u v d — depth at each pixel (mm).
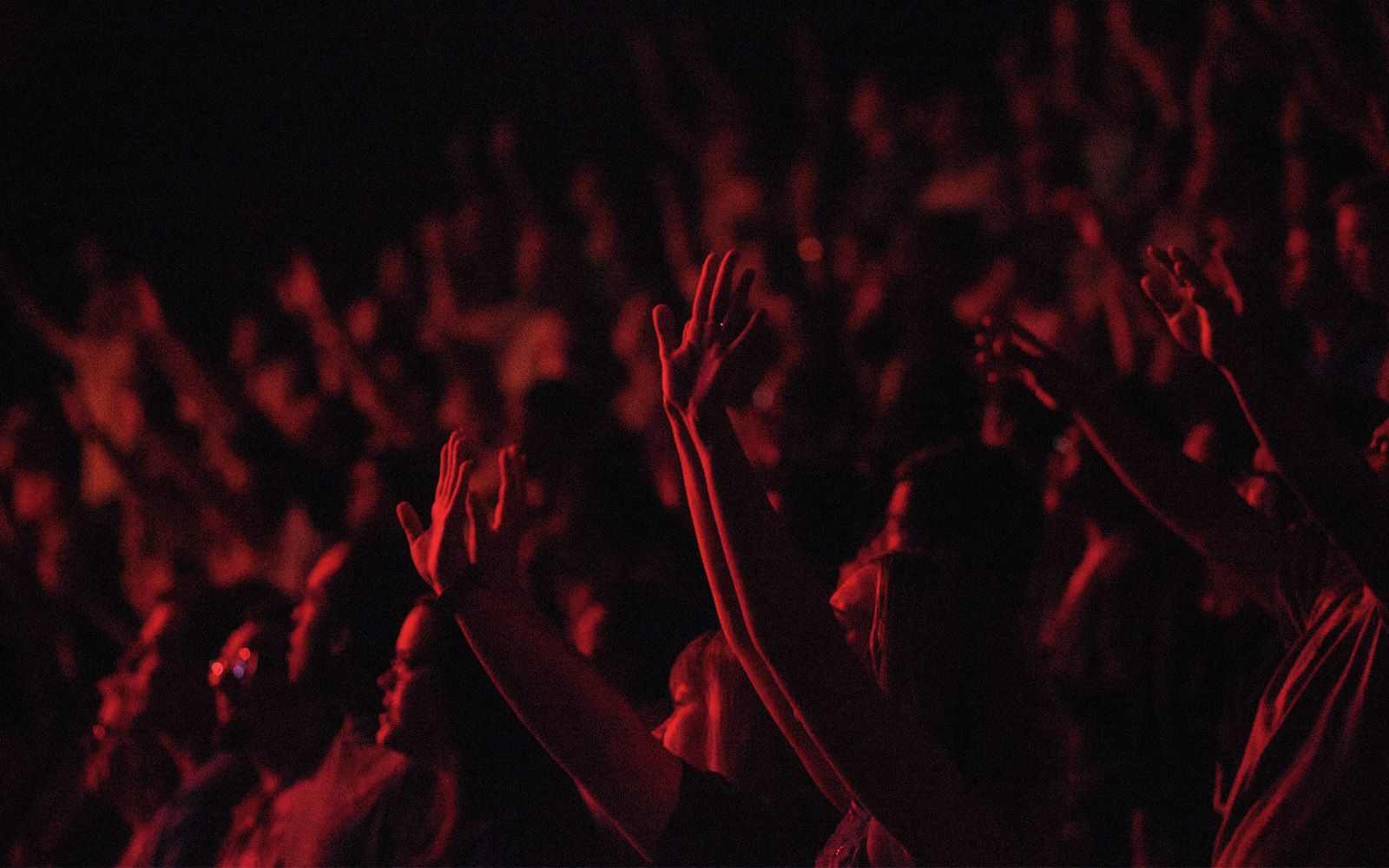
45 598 8102
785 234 13398
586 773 3678
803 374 7949
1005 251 11406
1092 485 5660
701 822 3717
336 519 9500
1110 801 5336
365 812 5020
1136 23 11445
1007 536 4473
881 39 17578
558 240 13844
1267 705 3539
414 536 3908
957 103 13438
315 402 10711
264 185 19906
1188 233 9820
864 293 9336
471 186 17031
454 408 11422
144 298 12297
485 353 12148
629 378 11781
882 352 8898
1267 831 3297
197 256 19703
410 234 19688
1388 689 3248
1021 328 4586
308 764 5656
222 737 5910
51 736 7273
